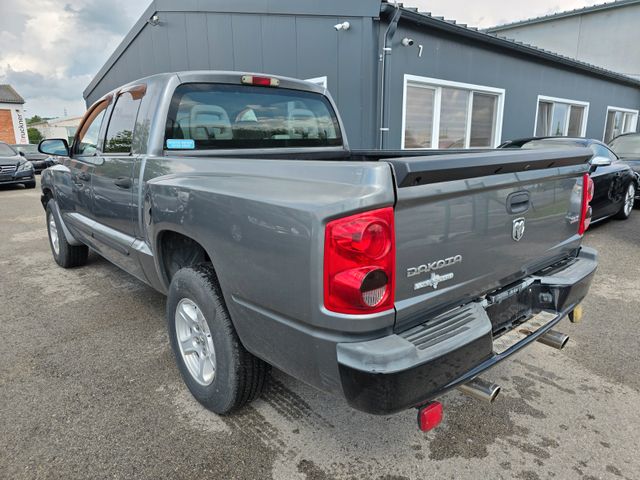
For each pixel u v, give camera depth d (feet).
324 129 12.10
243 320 6.53
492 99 33.24
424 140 28.68
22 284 15.16
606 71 43.47
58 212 15.65
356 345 5.12
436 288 5.82
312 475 6.51
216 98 9.64
